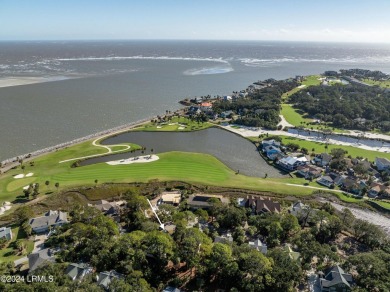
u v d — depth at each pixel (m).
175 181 124.69
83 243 82.69
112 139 171.88
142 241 78.31
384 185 124.19
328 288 70.94
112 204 104.06
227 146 170.38
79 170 130.62
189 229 82.31
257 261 70.31
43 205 105.12
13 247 84.38
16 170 129.38
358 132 196.75
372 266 71.56
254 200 107.50
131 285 65.50
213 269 72.06
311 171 135.12
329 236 92.12
